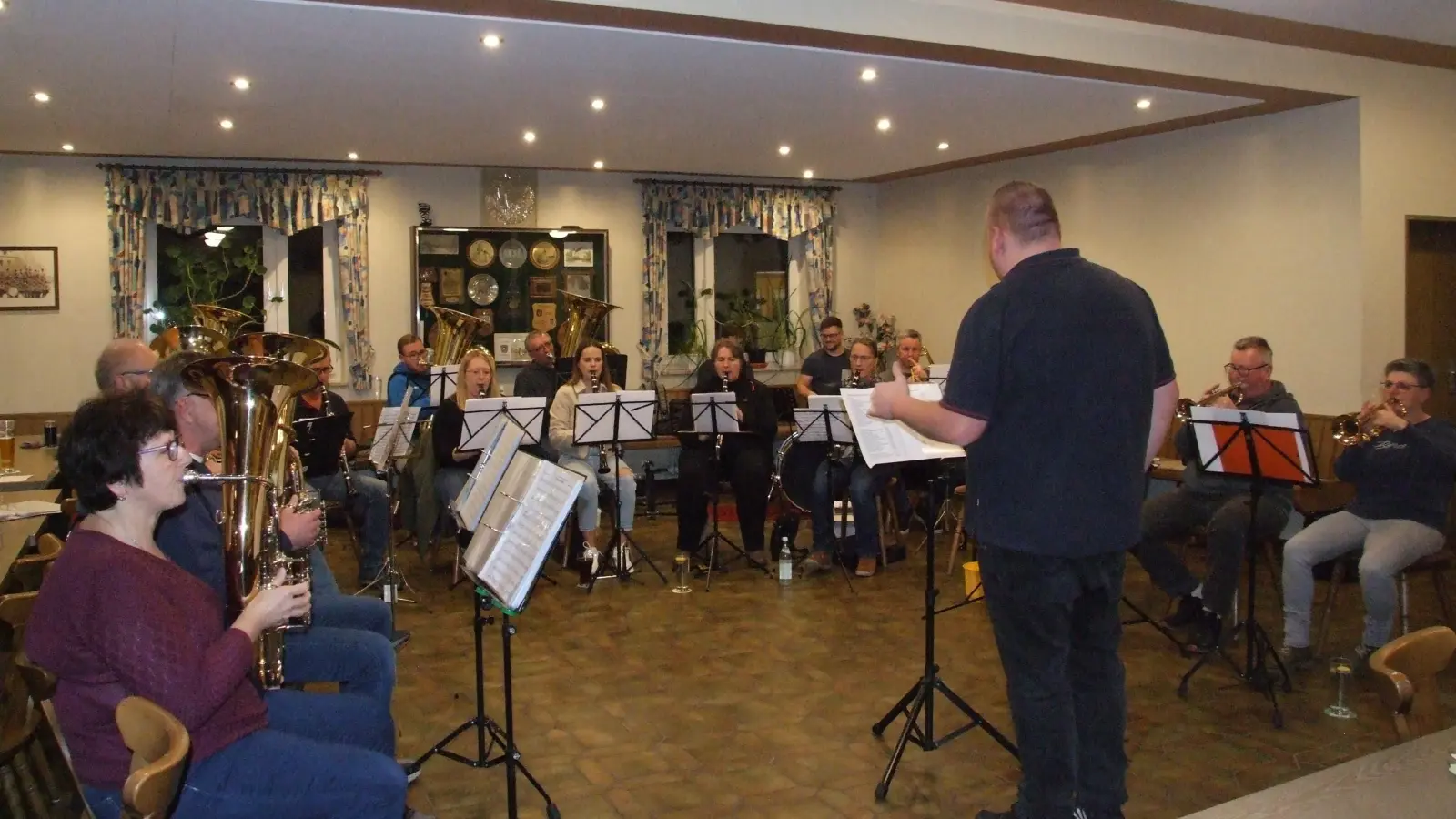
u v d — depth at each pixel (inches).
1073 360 84.0
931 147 300.4
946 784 123.6
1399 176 245.0
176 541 93.6
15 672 95.0
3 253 294.2
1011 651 90.0
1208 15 199.2
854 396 121.9
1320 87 230.5
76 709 73.4
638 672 163.8
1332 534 165.0
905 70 206.8
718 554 240.4
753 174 353.4
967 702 150.0
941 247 359.6
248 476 82.5
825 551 226.5
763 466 233.5
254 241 321.7
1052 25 197.0
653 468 325.4
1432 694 69.4
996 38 191.3
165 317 305.6
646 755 132.5
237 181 307.6
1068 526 84.9
